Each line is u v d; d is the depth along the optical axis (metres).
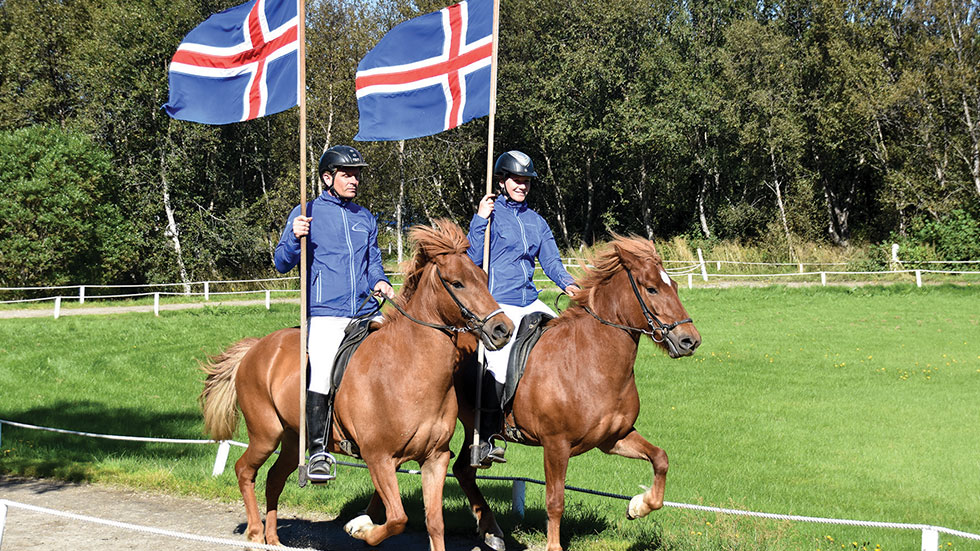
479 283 4.98
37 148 31.16
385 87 6.64
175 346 19.84
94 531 6.91
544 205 49.69
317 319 5.66
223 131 36.62
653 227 47.47
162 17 34.38
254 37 6.25
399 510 5.03
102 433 11.83
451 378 5.15
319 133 40.12
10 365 17.39
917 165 37.34
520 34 43.03
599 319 5.63
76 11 39.47
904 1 37.06
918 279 28.38
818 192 42.62
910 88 35.47
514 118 43.53
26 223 30.67
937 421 13.10
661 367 17.88
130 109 33.72
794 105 40.19
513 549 6.53
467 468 6.32
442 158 42.91
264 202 38.16
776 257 36.56
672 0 45.00
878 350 19.25
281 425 5.91
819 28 40.44
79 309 27.22
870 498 9.15
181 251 35.28
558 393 5.54
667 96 40.94
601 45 41.28
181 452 10.66
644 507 5.62
